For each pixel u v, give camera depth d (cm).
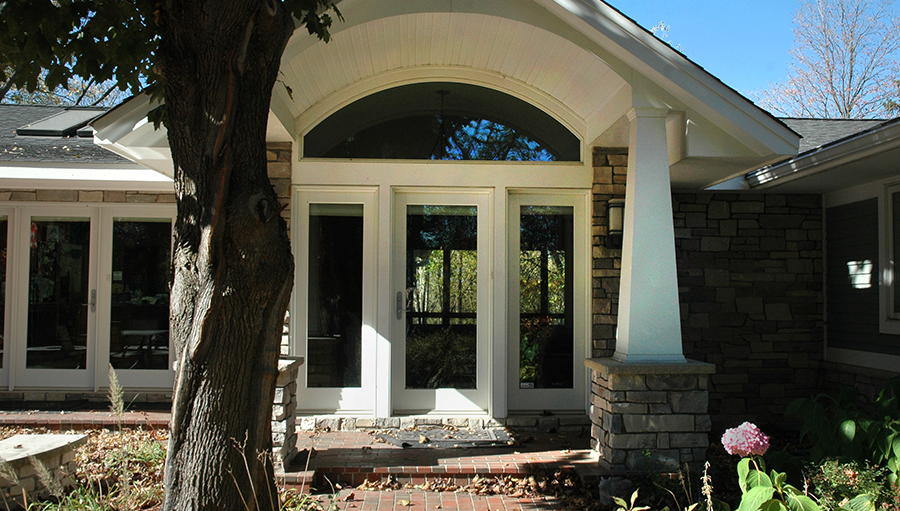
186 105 281
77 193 730
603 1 447
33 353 727
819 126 803
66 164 657
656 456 440
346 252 606
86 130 759
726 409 659
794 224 679
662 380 445
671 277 459
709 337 664
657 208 463
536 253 623
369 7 467
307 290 600
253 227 274
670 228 462
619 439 441
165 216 741
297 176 594
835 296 662
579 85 543
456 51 564
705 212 674
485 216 615
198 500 272
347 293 605
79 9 355
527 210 625
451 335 612
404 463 475
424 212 616
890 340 586
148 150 520
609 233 596
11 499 369
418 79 607
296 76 520
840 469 373
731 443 331
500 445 530
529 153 613
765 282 672
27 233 733
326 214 609
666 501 413
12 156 658
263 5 279
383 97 611
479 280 612
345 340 601
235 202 273
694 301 666
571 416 601
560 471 463
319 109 598
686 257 669
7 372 721
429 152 608
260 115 291
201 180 277
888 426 387
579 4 449
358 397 596
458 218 617
